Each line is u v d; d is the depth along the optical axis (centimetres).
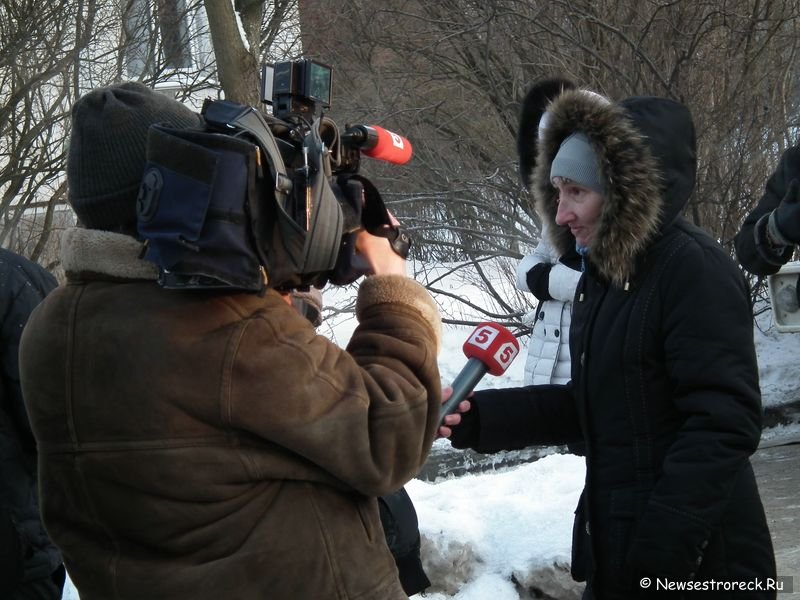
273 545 153
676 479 220
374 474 156
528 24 776
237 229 144
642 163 224
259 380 150
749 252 405
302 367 152
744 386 221
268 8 902
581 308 252
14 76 765
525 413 264
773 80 737
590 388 241
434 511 379
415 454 163
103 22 812
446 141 815
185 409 150
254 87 556
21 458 260
